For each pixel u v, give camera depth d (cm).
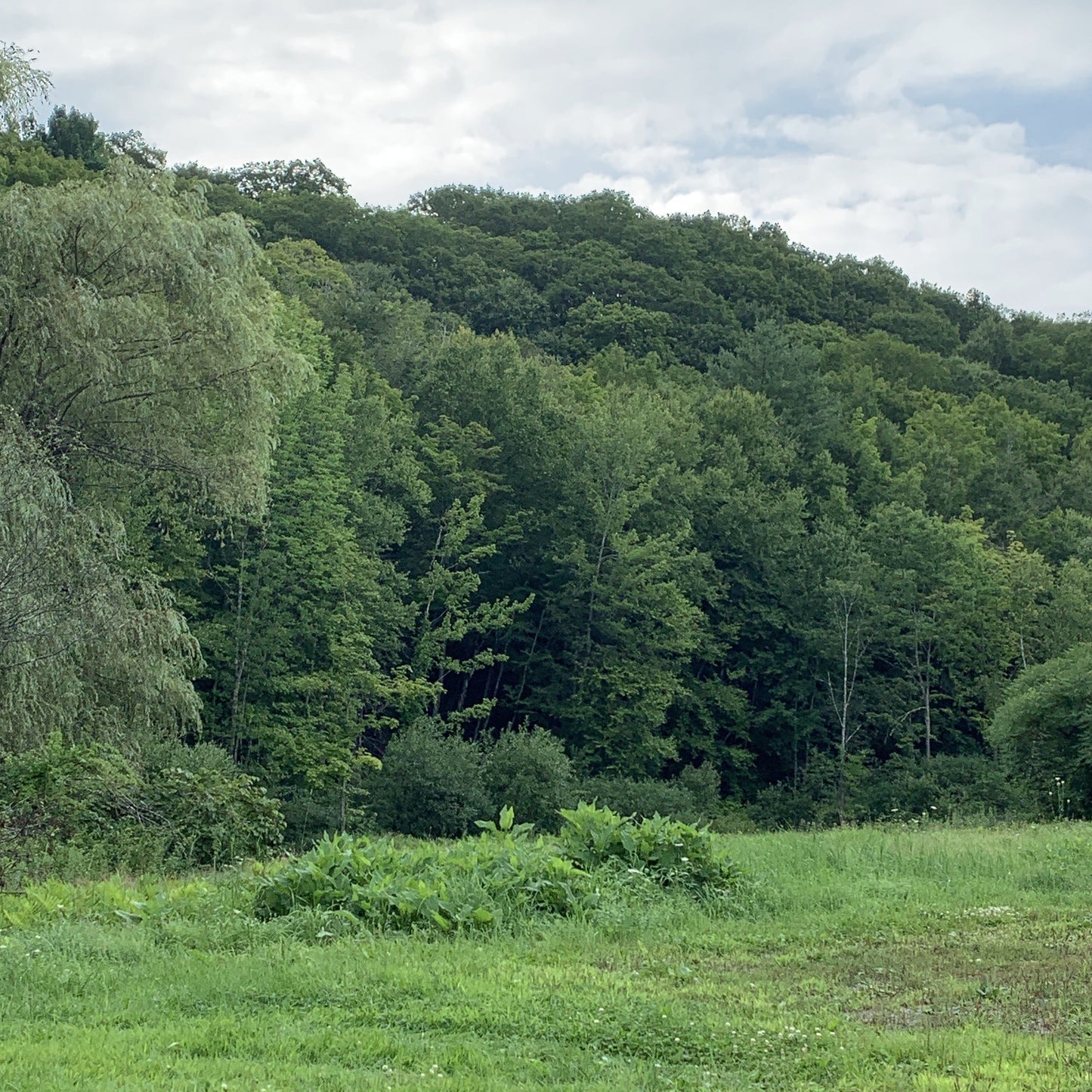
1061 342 11412
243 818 1655
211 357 2198
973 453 7531
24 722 1712
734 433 6631
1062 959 894
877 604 5378
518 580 5319
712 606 5475
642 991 782
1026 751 3534
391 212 10231
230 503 2305
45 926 944
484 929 963
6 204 2023
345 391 4534
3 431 1848
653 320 9375
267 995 759
